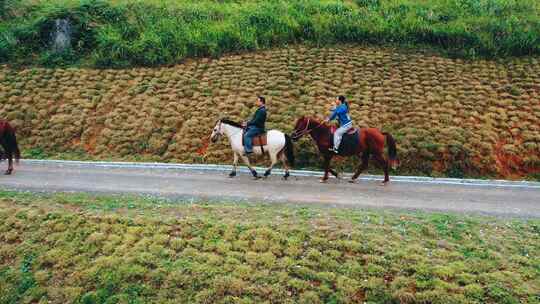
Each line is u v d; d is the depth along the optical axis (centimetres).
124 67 2273
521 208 1235
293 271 929
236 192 1354
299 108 1861
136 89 2080
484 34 2259
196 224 1088
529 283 874
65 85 2150
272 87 2014
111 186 1423
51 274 994
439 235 1037
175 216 1145
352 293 870
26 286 973
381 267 917
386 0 2711
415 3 2630
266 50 2311
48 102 2041
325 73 2091
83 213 1169
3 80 2205
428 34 2298
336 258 953
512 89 1933
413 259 934
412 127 1733
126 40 2395
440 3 2627
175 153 1745
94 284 950
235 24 2422
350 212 1158
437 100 1883
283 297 873
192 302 881
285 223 1082
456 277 891
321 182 1466
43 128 1930
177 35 2355
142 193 1351
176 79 2141
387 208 1217
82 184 1445
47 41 2436
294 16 2484
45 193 1352
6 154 1566
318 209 1186
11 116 1977
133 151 1783
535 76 2002
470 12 2509
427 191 1383
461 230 1059
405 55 2214
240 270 933
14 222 1148
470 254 962
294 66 2156
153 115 1920
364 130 1413
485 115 1781
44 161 1725
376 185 1438
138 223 1105
